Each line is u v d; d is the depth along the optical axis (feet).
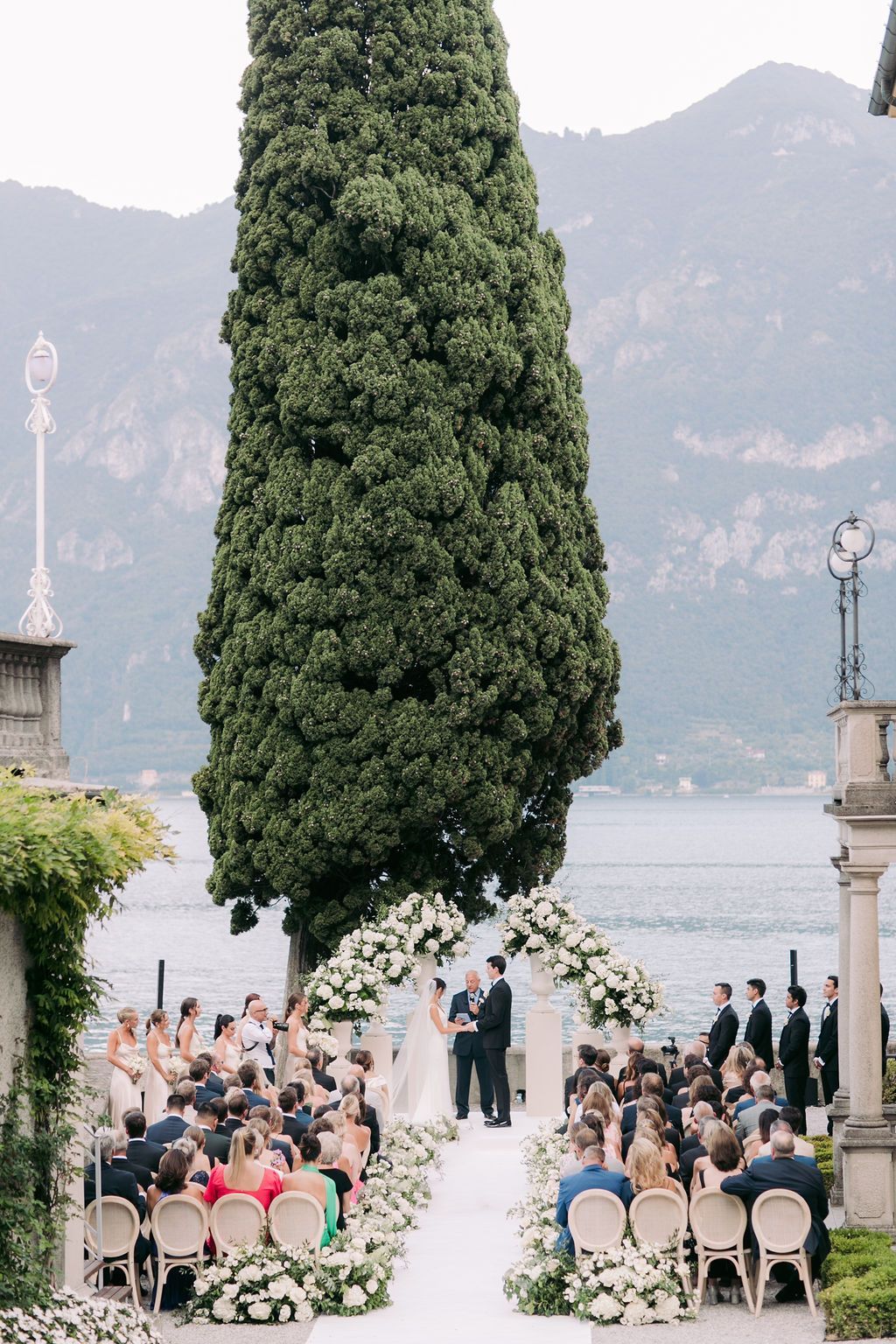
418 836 83.71
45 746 50.57
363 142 85.51
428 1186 64.13
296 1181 50.57
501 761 83.51
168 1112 55.16
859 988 56.75
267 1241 50.01
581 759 90.58
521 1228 53.26
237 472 88.02
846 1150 55.98
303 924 86.99
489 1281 52.29
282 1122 56.44
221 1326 47.55
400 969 77.46
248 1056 74.74
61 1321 40.98
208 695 87.25
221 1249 49.73
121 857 42.47
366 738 81.61
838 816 56.85
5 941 42.16
